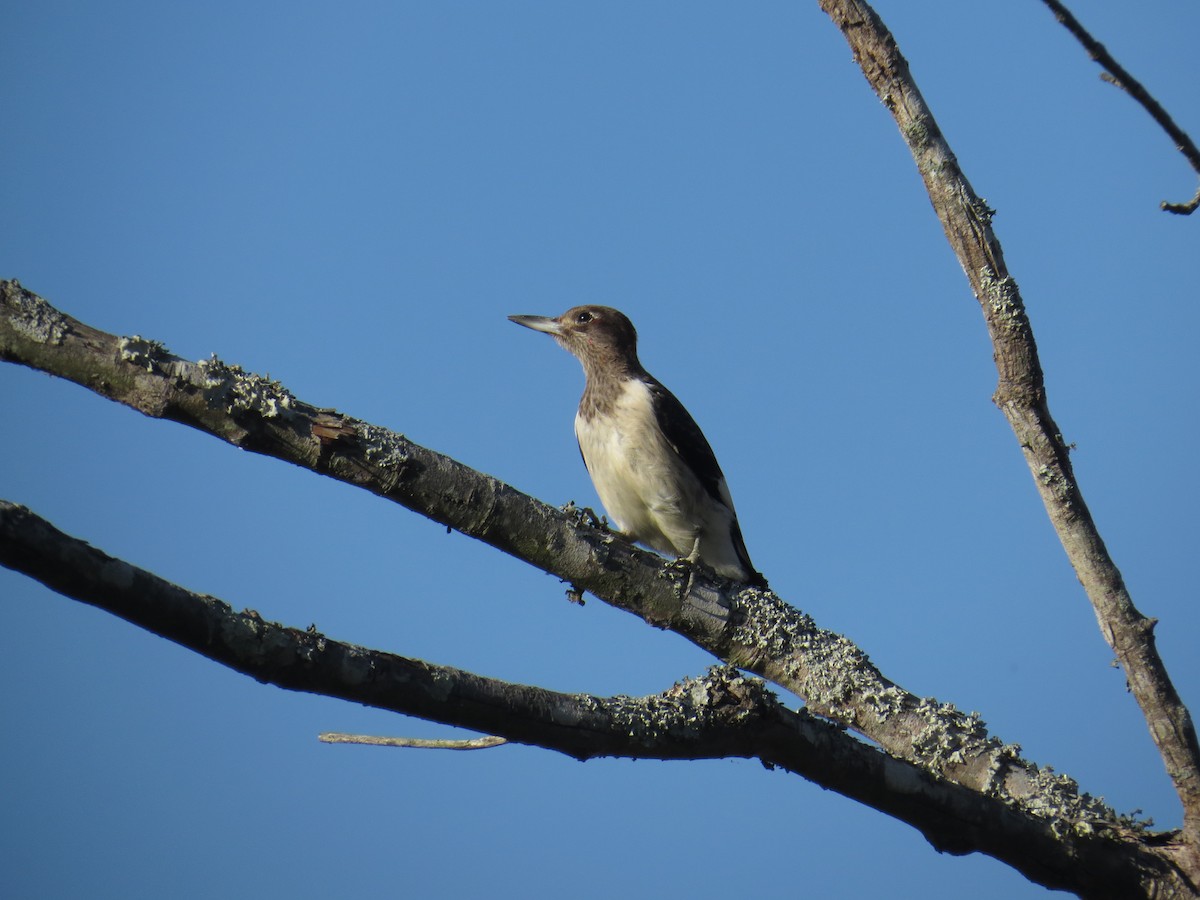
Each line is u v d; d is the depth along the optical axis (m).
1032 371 8.78
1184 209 8.48
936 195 8.88
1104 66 8.31
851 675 9.66
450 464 8.92
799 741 8.45
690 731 8.22
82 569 6.31
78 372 8.08
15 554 6.16
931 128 8.91
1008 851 8.87
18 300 8.03
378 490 8.77
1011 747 9.42
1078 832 8.89
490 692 7.63
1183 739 8.71
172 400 8.20
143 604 6.51
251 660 6.84
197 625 6.67
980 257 8.81
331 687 7.11
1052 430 8.82
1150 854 9.00
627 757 8.17
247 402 8.35
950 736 9.40
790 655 9.79
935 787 8.77
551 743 7.88
